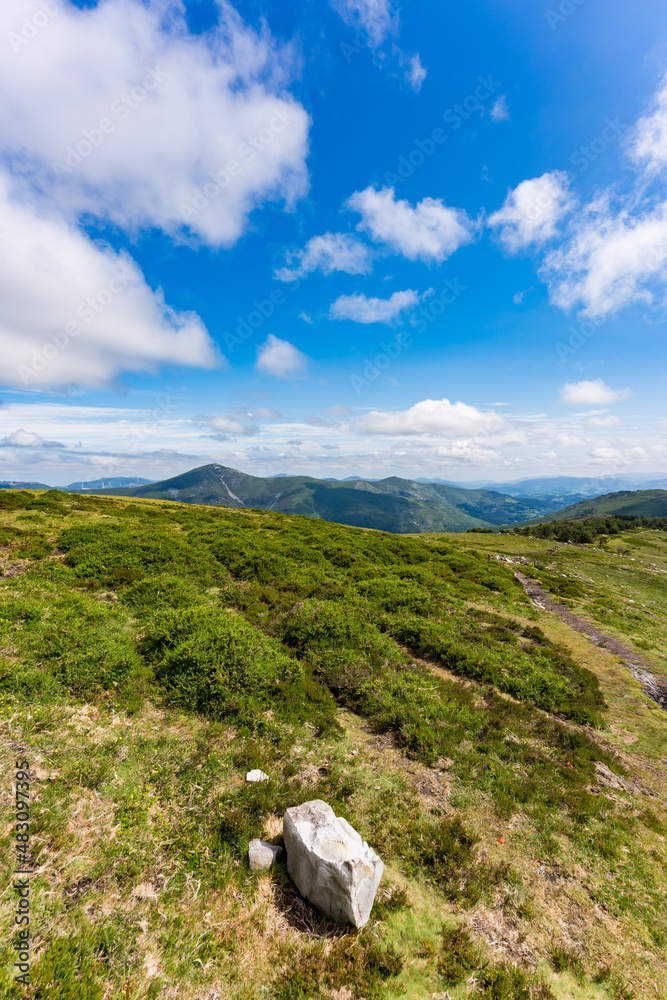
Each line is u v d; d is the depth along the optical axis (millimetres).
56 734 7438
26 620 10945
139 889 5180
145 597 14578
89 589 15328
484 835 7109
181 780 7094
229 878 5562
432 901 5812
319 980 4617
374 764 8562
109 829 5840
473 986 4875
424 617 17453
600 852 7062
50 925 4484
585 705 12461
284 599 16938
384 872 6160
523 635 18109
